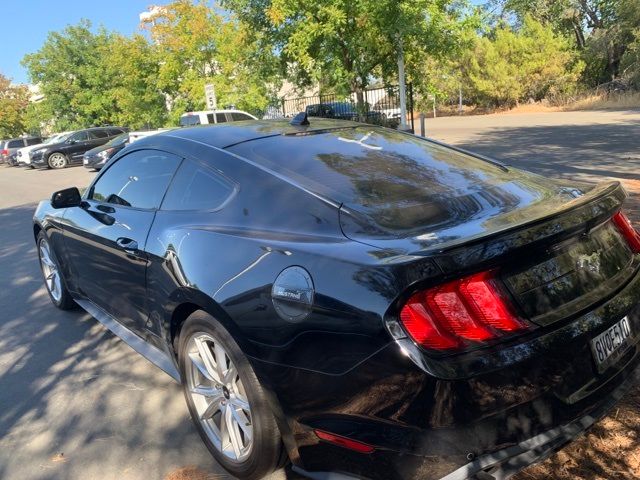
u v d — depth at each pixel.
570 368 2.12
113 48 28.48
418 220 2.41
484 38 40.62
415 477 1.95
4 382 3.90
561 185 3.03
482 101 43.19
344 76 15.56
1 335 4.76
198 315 2.72
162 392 3.64
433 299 1.95
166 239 3.02
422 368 1.89
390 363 1.93
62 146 25.84
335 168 2.88
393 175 2.86
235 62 22.22
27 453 3.04
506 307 2.03
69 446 3.09
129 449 3.03
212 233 2.78
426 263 1.94
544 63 39.84
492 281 2.04
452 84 36.78
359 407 2.03
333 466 2.20
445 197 2.63
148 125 28.91
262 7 15.97
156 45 26.36
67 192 4.15
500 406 1.96
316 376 2.14
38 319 5.08
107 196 4.02
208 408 2.84
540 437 2.06
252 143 3.19
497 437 1.97
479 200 2.63
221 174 3.02
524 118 29.14
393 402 1.94
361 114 16.39
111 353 4.27
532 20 40.06
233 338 2.47
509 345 2.00
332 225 2.45
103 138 27.14
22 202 14.34
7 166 33.41
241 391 2.64
